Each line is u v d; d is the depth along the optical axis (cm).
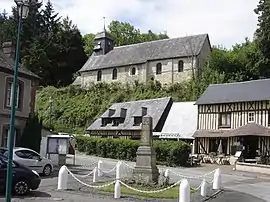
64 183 1598
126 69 6116
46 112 5781
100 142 3788
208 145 3681
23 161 1930
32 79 2708
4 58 2605
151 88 5597
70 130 5250
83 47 7806
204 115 3803
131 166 2766
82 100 5878
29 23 7056
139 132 4312
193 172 2691
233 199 1570
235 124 3559
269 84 3572
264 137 3334
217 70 5112
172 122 4175
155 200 1434
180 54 5600
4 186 1362
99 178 2033
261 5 4822
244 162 3039
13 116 994
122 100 5575
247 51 5125
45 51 6950
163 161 3216
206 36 5712
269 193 1798
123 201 1389
